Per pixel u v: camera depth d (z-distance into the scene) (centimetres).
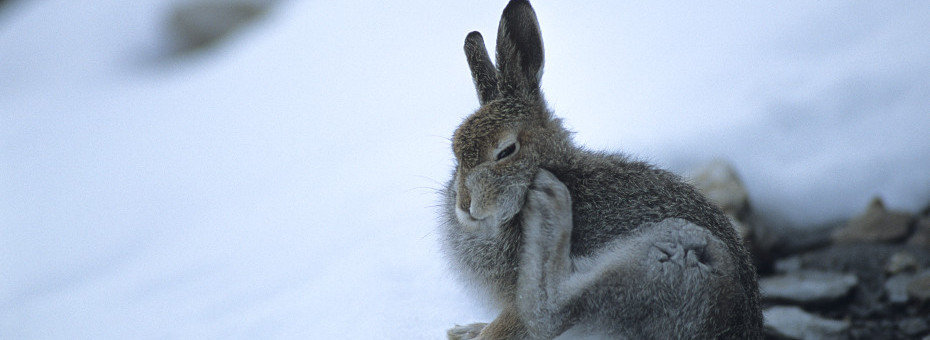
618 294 568
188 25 2355
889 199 987
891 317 845
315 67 1748
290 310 817
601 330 590
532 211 577
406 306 730
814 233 983
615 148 1024
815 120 1054
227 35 2347
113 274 1248
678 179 640
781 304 891
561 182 594
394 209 1043
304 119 1549
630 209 596
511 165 599
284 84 1756
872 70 1094
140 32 2445
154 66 2341
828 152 1027
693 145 1032
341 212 1102
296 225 1137
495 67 657
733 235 616
